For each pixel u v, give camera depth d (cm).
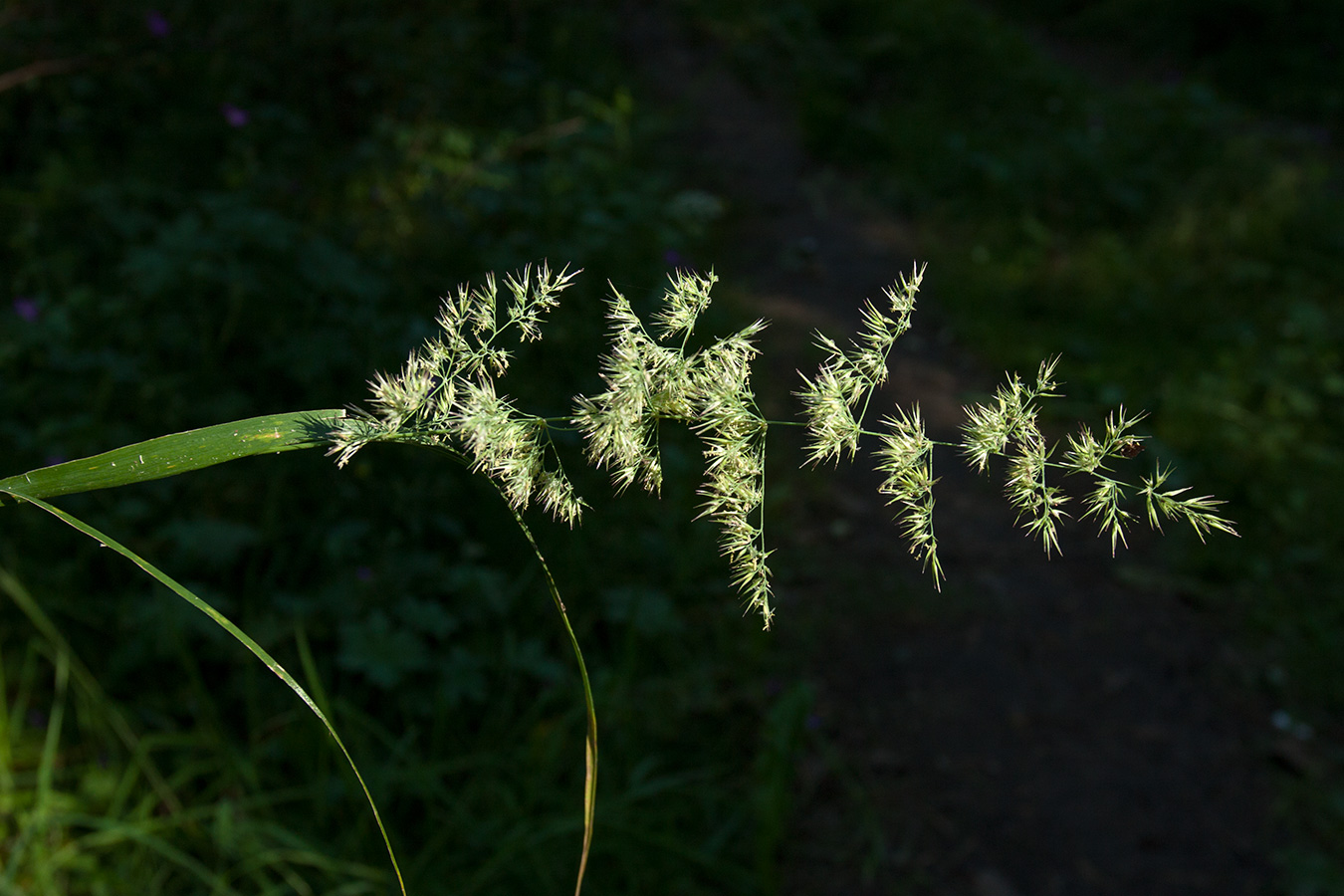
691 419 85
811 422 85
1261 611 409
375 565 303
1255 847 303
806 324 563
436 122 528
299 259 367
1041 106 960
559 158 570
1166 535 455
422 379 81
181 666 267
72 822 225
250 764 242
